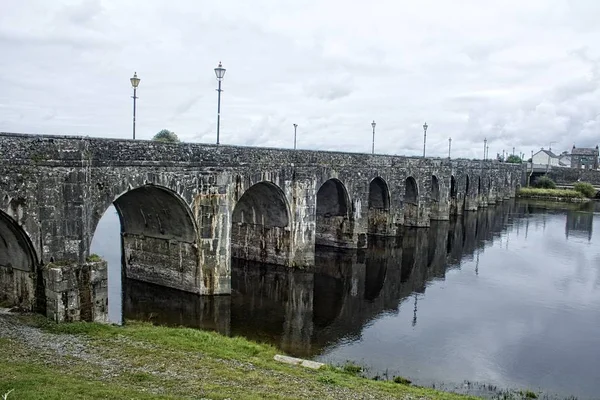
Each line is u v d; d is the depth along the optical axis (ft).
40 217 82.84
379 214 212.02
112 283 126.93
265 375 69.51
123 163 97.04
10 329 77.56
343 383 69.97
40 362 65.51
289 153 142.20
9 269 88.53
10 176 78.64
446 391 78.79
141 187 106.52
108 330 83.46
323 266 160.15
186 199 110.52
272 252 151.94
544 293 141.59
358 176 178.70
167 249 122.11
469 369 89.61
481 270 166.30
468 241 216.74
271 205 148.15
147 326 92.63
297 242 148.56
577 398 80.33
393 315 117.91
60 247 85.30
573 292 143.54
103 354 71.46
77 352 71.15
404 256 181.06
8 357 65.92
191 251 117.39
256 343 91.04
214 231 116.47
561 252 199.82
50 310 83.41
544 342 104.83
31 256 83.87
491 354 97.19
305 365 78.33
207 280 117.29
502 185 388.98
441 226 250.78
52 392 53.57
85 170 87.81
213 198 115.65
